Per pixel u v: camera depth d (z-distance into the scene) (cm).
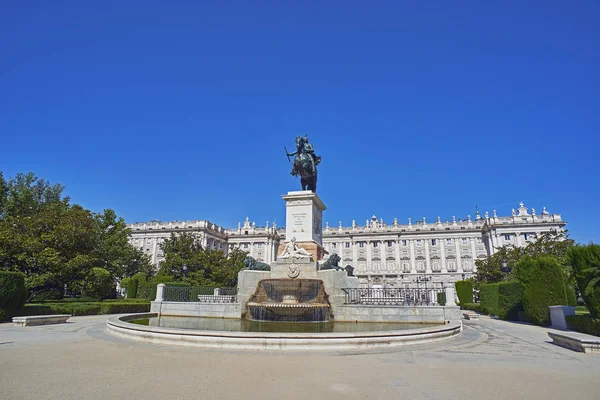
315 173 2530
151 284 4081
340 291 1878
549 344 1298
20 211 4041
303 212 2308
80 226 3306
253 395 648
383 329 1456
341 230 11912
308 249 2216
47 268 2930
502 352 1115
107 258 5022
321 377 774
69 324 1797
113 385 700
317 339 1088
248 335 1092
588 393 685
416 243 11406
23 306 2017
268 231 11606
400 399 633
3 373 786
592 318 1523
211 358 955
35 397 621
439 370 854
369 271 11412
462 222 11212
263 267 2145
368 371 833
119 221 5491
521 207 10819
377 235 11588
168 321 1725
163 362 905
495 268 5241
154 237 10825
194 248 5456
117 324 1366
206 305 1989
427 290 2055
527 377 802
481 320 2481
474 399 639
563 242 4619
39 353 1012
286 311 1809
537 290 2045
